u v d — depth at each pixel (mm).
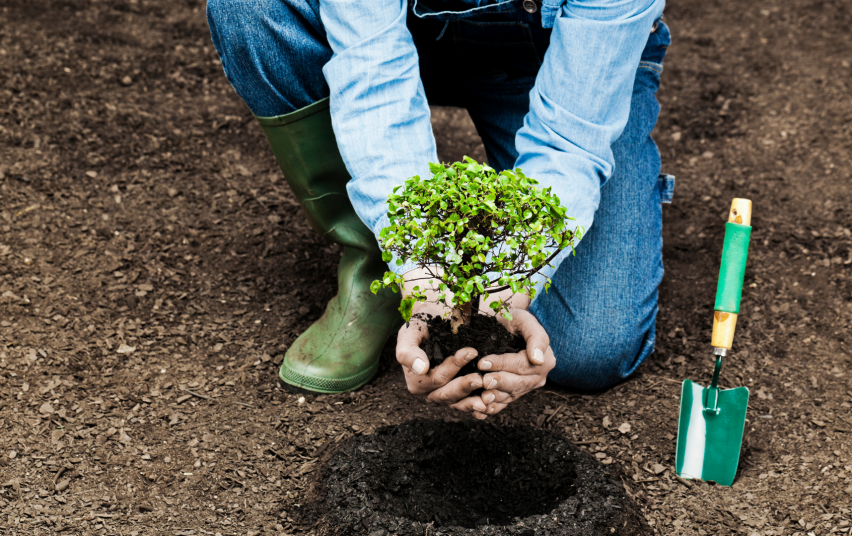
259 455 1764
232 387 1984
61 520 1544
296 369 1972
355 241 1955
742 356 2146
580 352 1949
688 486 1702
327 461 1738
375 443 1759
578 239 1421
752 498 1665
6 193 2658
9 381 1922
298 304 2322
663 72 3930
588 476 1659
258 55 1768
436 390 1479
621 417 1923
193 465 1722
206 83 3611
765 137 3359
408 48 1660
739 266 1687
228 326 2213
